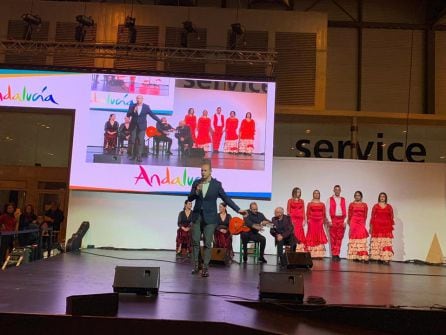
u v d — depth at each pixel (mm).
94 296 3992
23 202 13617
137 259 8766
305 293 5461
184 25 11703
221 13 13609
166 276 6500
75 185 10867
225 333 3852
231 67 13453
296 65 13633
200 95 11203
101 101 11102
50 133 14078
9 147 14148
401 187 11719
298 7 16141
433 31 15789
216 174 11008
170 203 11328
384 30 16016
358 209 11109
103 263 7895
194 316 4012
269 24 13688
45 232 10148
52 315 3854
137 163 10969
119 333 3859
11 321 3852
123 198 11312
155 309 4238
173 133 11070
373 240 11109
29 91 11141
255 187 11016
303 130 14422
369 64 15898
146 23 13547
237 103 11203
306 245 11148
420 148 14570
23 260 8297
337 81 15875
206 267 6566
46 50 11445
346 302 4855
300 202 11156
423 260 11484
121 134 11016
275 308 4629
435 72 15672
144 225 11266
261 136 11141
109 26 13516
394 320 4551
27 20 11305
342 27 16031
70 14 13609
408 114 13125
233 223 9133
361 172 11758
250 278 6547
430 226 11594
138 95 11141
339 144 14508
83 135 11016
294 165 11742
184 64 13477
